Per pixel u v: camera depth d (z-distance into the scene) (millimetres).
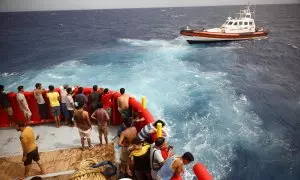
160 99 14773
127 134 5375
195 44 37250
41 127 8172
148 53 30797
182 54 29906
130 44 41094
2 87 7613
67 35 60344
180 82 18172
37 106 8180
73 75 21375
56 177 5965
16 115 8227
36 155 5828
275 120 13336
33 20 127000
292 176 9281
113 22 104438
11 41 51312
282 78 20953
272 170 9477
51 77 21234
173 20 107875
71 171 6141
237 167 9422
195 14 160500
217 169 9195
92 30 72500
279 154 10406
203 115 12961
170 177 4320
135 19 120438
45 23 104938
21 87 7625
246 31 38906
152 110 13242
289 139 11594
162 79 18828
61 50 38062
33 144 5723
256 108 14570
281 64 26000
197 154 9820
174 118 12508
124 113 7188
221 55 29609
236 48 34406
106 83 18375
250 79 20281
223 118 12836
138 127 6582
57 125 8133
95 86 7762
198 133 11281
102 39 50406
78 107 6445
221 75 20750
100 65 24656
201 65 24281
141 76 19703
